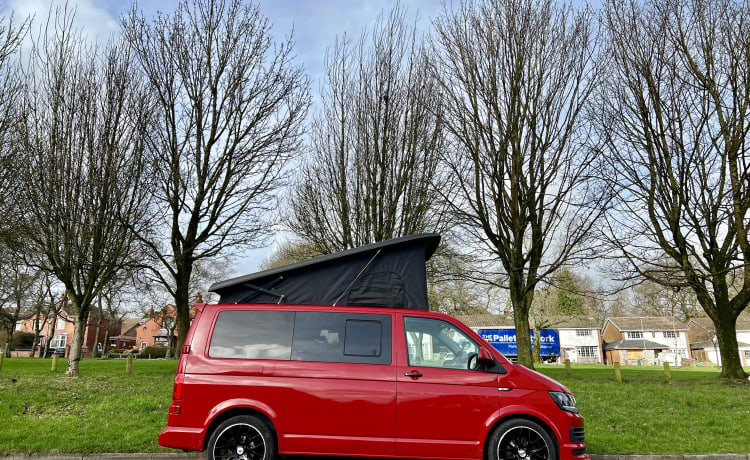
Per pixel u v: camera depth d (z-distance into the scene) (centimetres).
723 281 1830
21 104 1620
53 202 1636
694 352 7556
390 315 650
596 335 7219
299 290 698
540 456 590
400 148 1759
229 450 595
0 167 1566
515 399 604
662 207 1769
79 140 1667
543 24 1742
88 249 1683
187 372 613
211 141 1883
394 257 724
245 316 647
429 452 590
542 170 1755
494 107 1750
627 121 1820
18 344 6412
